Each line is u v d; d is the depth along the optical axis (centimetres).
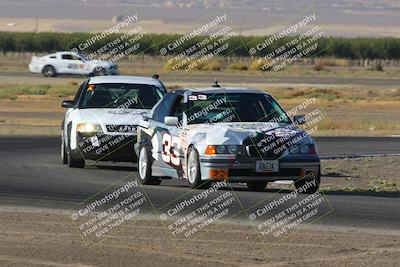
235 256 2472
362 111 9956
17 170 4553
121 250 2534
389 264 2380
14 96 11012
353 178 4478
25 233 2780
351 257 2466
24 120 8412
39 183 4009
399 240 2709
